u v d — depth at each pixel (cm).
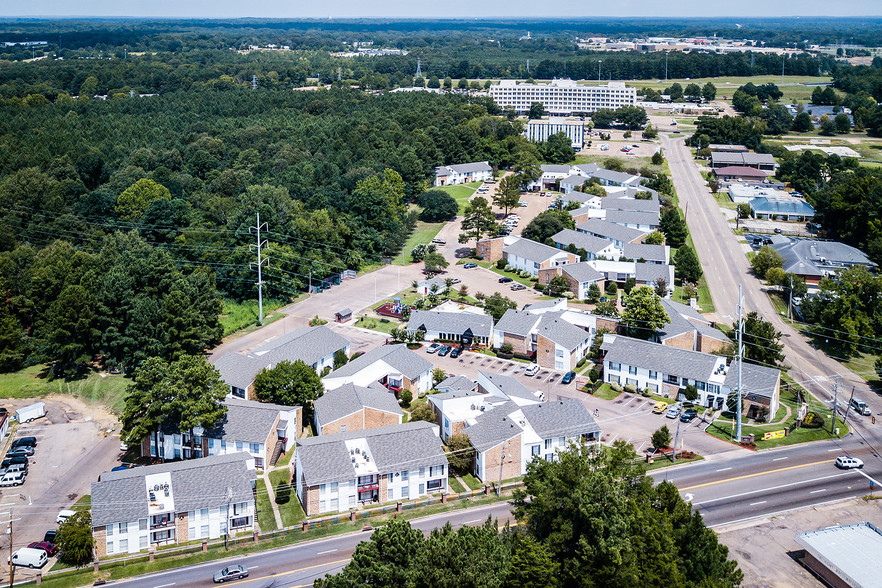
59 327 13650
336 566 8738
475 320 15062
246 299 17212
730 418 12306
